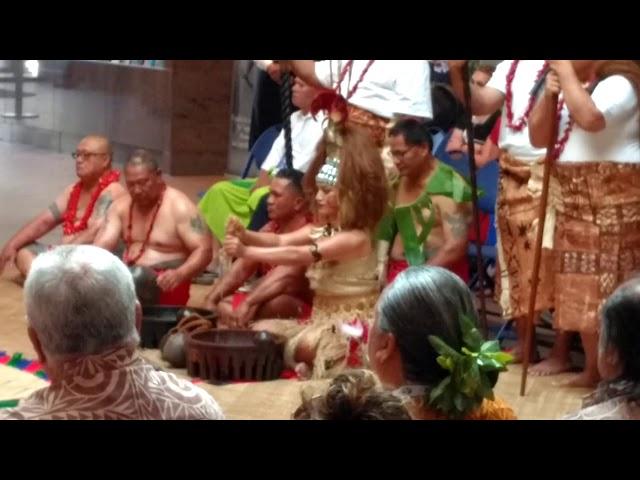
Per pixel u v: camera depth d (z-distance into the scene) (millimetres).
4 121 12484
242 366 4656
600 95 4547
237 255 4766
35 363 4699
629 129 4598
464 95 4875
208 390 4539
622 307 2320
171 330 5027
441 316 2387
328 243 4715
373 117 5430
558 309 4727
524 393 4633
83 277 2221
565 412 4418
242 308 5098
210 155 10562
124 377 2244
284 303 5098
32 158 11266
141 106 10773
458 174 5148
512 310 4934
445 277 2434
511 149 4863
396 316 2395
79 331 2213
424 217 5043
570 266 4688
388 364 2428
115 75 11031
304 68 5668
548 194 4707
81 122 11586
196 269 5547
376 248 4840
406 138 5000
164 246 5641
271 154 6250
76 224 6117
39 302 2219
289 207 5090
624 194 4617
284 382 4680
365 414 1996
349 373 2062
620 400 2295
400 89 5410
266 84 8031
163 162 10570
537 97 4758
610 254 4629
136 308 2316
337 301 4777
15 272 6488
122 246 5758
